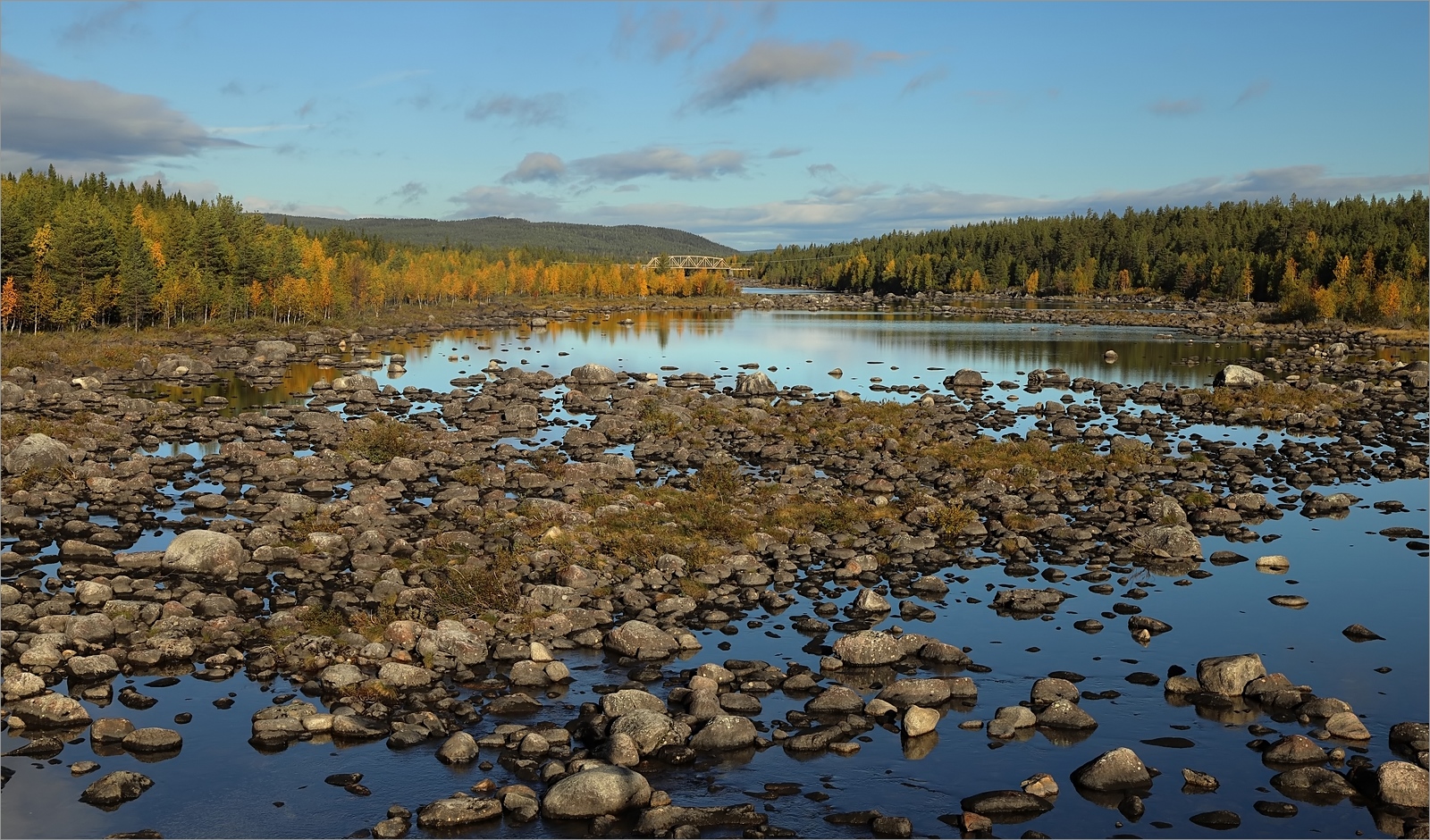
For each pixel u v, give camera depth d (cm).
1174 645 2645
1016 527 3744
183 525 3700
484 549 3359
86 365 8975
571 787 1828
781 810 1852
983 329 15338
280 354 10788
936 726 2188
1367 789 1902
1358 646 2636
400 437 5156
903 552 3441
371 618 2689
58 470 4431
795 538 3525
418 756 2042
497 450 5091
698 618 2819
